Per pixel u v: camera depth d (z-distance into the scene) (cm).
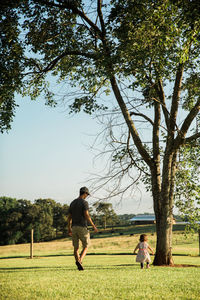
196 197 1309
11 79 1410
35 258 2391
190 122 1292
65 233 12338
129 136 1451
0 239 10600
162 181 1361
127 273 779
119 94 1408
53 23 1424
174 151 1342
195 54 1200
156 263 1331
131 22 1200
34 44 1452
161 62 1157
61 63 1650
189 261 1762
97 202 1252
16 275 763
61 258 2331
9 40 1343
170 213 1345
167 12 1031
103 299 436
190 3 884
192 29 948
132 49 1191
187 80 1490
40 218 11044
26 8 1330
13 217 10556
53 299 435
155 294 478
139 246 1094
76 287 531
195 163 1343
